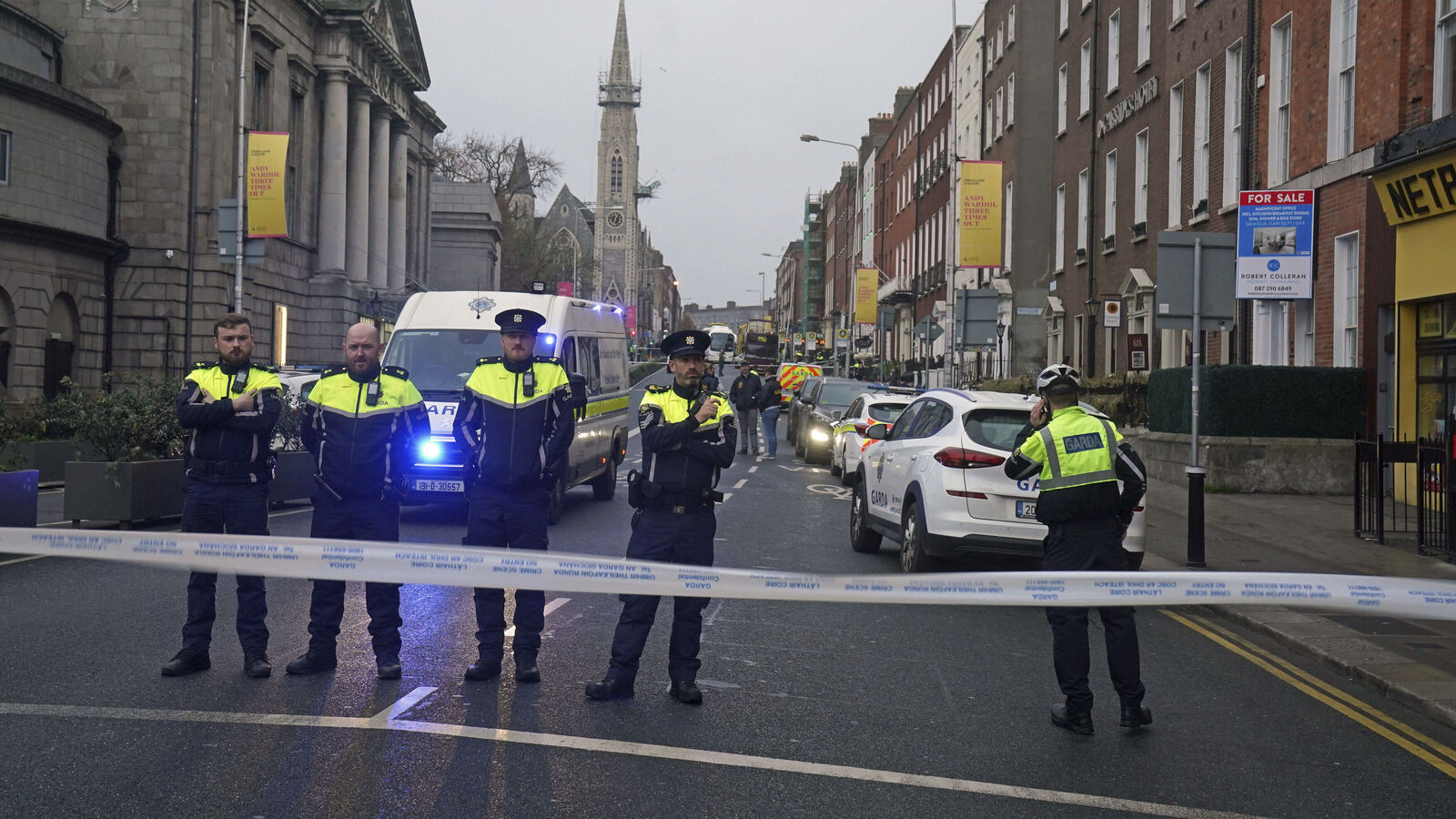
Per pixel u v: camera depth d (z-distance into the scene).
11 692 6.09
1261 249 15.07
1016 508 9.41
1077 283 31.66
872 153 79.81
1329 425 17.77
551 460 6.77
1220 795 5.01
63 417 13.00
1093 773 5.28
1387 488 15.83
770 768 5.16
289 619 8.16
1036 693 6.75
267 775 4.84
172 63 38.62
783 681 6.84
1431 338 14.84
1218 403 17.91
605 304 17.42
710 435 6.39
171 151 38.59
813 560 11.72
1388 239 15.73
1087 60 31.27
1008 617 9.08
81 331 34.25
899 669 7.24
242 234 29.77
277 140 31.14
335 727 5.56
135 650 7.08
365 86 52.59
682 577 5.59
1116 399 22.84
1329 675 7.33
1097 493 6.14
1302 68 18.36
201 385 6.60
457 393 13.35
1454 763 5.56
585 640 7.73
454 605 8.92
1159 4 25.42
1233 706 6.57
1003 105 40.56
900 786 4.98
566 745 5.38
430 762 5.08
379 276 56.44
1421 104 14.98
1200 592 5.46
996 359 39.47
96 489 12.66
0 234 30.55
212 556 5.81
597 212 160.25
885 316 38.78
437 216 74.88
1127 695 6.01
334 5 48.97
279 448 15.19
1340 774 5.34
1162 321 11.72
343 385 6.83
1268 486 17.72
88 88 38.62
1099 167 29.77
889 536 11.05
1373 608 5.30
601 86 159.12
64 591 9.01
